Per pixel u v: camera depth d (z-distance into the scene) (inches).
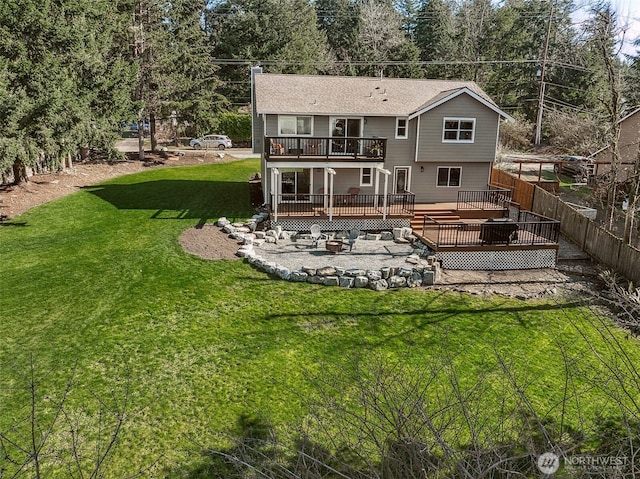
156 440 344.8
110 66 1058.7
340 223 842.8
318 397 385.1
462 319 552.1
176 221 862.5
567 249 808.3
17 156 804.0
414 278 647.1
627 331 511.8
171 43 1461.6
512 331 526.0
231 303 570.6
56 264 658.8
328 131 914.7
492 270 724.0
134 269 649.6
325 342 491.2
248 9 2214.6
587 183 1312.7
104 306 545.3
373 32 2377.0
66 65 922.7
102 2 1079.0
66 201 949.2
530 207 993.5
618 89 793.6
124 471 314.8
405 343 493.7
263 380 419.8
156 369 431.5
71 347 461.7
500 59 2236.7
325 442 275.7
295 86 968.9
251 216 903.1
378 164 892.6
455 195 990.4
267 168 915.4
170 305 555.5
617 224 963.3
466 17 2422.5
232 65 2154.3
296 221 835.4
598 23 916.0
